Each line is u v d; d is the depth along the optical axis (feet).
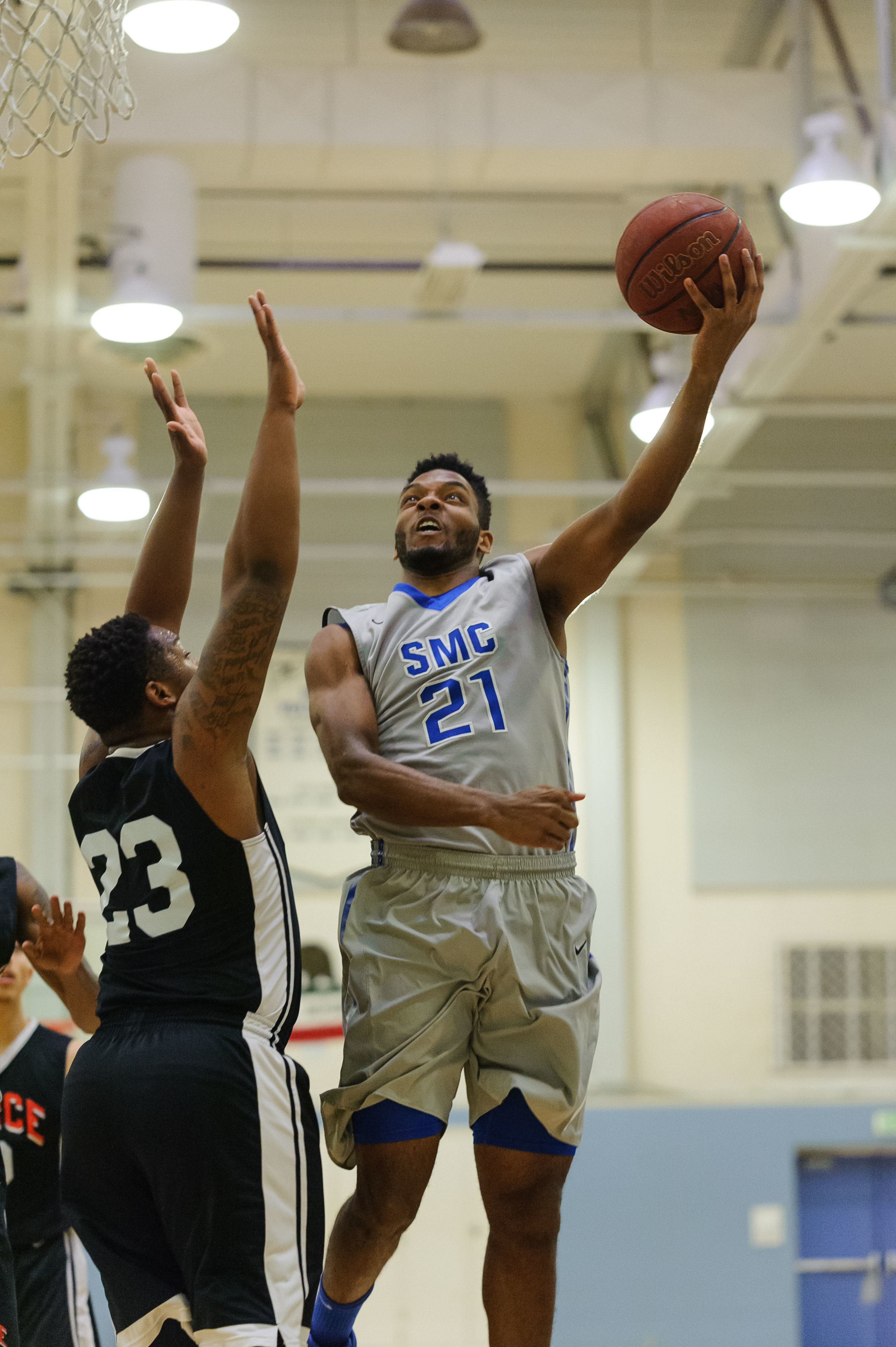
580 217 49.62
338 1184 50.44
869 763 63.36
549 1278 13.76
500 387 63.05
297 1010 12.89
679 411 13.69
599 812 61.82
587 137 39.86
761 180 41.52
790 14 39.01
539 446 63.67
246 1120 11.93
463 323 40.83
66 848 59.36
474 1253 52.39
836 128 32.60
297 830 59.93
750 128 40.06
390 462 63.26
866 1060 61.52
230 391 62.39
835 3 39.42
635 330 46.29
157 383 15.51
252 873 12.53
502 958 13.43
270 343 12.67
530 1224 13.70
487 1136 13.78
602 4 41.50
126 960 12.54
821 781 63.21
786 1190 53.72
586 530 14.17
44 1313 18.81
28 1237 18.94
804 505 64.03
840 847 62.85
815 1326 54.13
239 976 12.35
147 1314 12.25
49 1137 19.21
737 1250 53.21
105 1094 12.09
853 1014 61.82
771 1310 52.90
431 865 13.70
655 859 62.49
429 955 13.50
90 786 13.25
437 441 63.46
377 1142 13.51
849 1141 54.19
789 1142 54.03
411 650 14.17
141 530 57.16
